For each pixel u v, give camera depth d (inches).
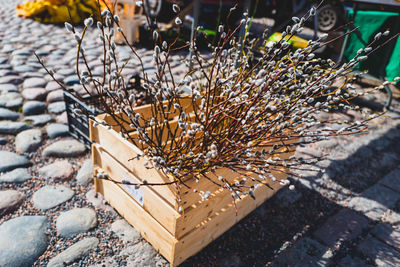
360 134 150.8
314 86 69.2
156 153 67.6
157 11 279.1
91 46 220.2
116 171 83.3
